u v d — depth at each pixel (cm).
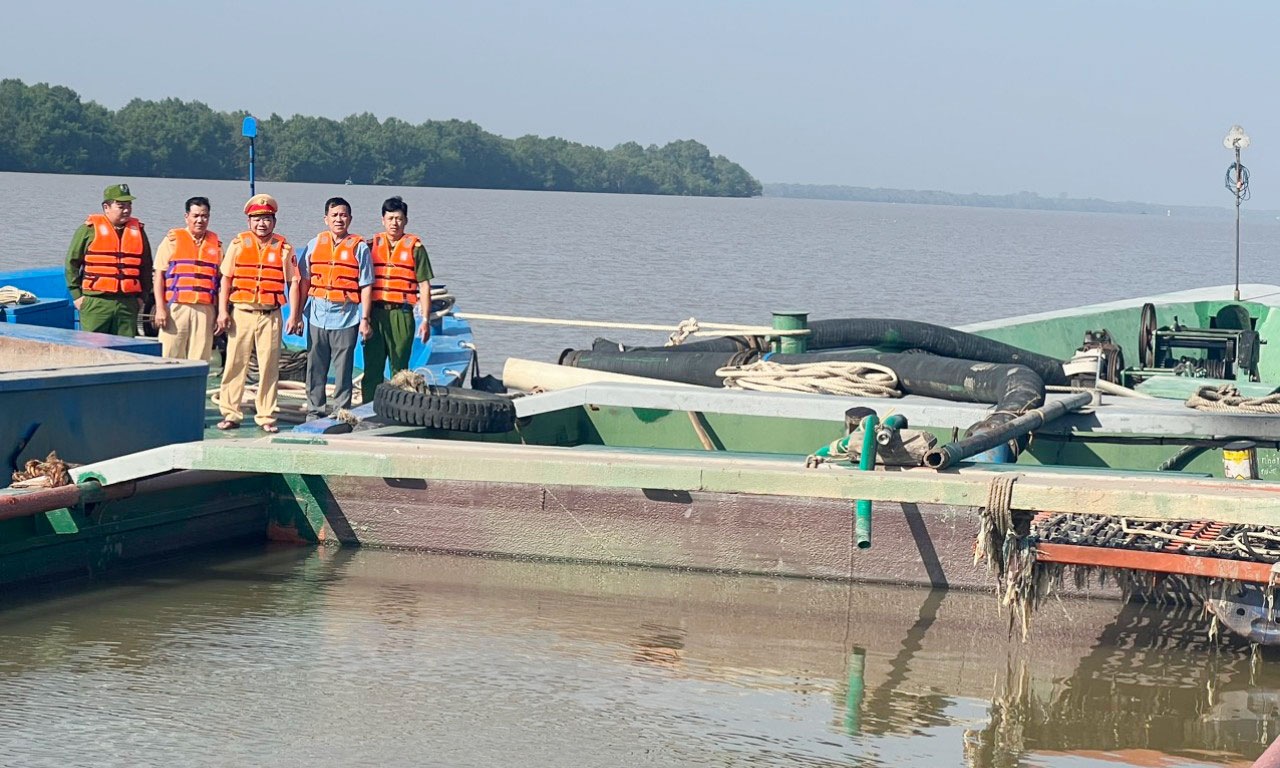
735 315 3091
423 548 1008
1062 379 1335
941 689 760
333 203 1148
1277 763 408
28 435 920
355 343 1167
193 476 965
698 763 651
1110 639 847
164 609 852
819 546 943
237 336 1119
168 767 625
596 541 979
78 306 1165
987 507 779
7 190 9250
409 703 713
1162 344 1598
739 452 1030
